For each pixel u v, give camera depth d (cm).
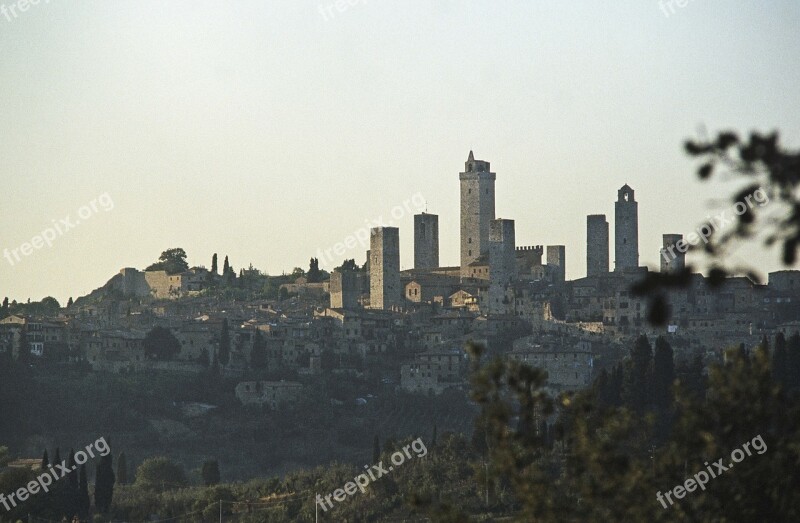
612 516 15075
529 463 15300
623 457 15225
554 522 15012
